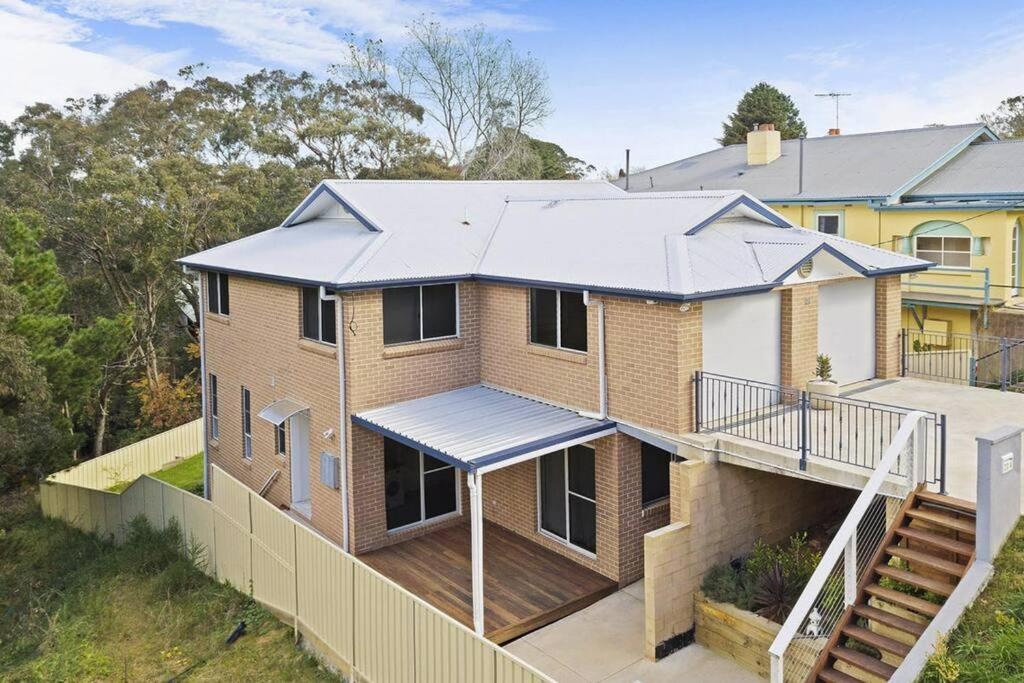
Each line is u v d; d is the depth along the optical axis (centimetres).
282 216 4009
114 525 2141
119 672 1394
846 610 1008
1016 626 852
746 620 1205
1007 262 2488
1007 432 972
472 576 1421
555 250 1680
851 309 1700
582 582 1493
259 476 2050
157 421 3647
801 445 1208
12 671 1441
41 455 2120
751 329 1488
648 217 1669
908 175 2756
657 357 1384
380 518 1694
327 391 1719
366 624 1249
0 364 1883
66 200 3619
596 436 1447
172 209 3669
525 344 1664
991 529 941
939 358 1970
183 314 4234
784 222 1711
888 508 1108
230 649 1436
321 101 4981
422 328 1723
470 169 5269
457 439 1429
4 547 2223
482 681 1027
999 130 6253
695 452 1323
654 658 1244
